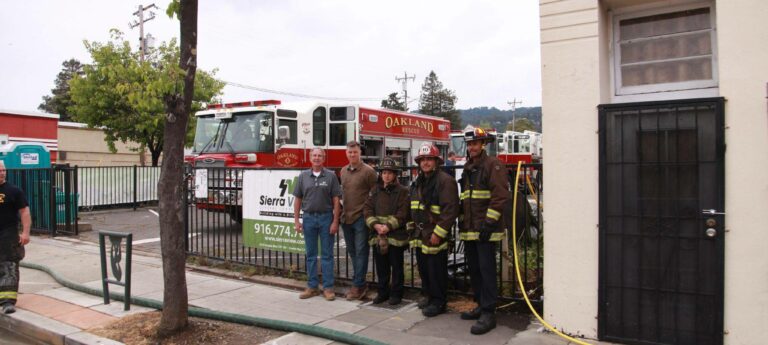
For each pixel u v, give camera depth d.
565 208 4.86
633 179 4.57
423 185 5.61
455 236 6.17
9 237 6.19
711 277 4.29
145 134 23.20
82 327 5.51
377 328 5.21
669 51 4.73
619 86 4.92
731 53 4.16
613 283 4.67
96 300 6.54
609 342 4.69
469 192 5.22
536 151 31.11
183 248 5.17
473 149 5.20
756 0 4.08
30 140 22.25
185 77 4.96
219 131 12.23
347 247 6.42
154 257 9.30
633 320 4.60
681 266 4.41
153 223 14.18
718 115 4.19
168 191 5.04
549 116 4.92
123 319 5.70
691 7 4.61
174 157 5.02
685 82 4.65
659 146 4.46
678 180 4.40
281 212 7.46
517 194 5.61
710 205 4.27
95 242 10.95
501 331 5.02
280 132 11.70
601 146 4.65
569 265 4.86
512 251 6.06
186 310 5.20
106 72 21.69
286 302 6.27
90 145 32.81
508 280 6.10
